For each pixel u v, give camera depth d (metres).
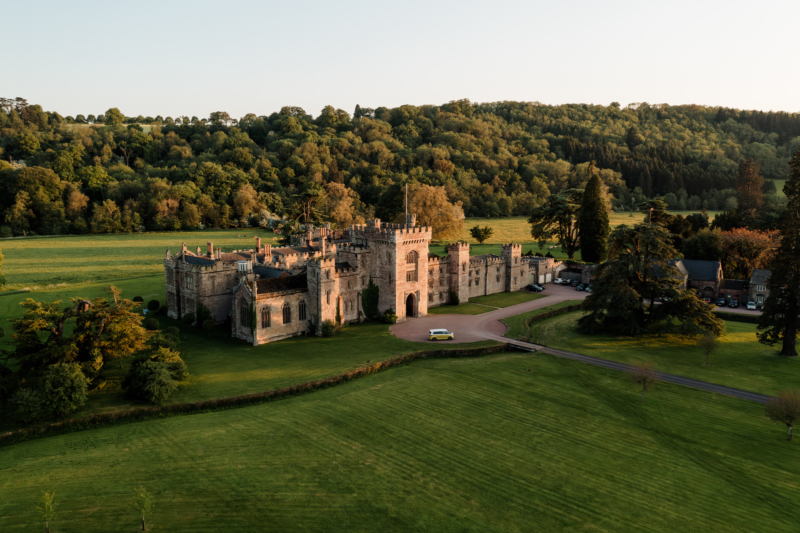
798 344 94.69
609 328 103.12
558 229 179.50
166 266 104.12
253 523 42.44
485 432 59.81
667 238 104.50
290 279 97.38
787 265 86.81
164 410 64.31
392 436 58.50
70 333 90.38
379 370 80.31
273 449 55.16
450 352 88.19
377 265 109.25
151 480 48.78
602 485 48.94
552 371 80.56
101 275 148.00
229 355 84.38
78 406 61.44
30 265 159.75
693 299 96.50
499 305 125.12
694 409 66.81
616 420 63.41
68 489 46.97
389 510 44.53
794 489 48.66
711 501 46.53
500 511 44.62
